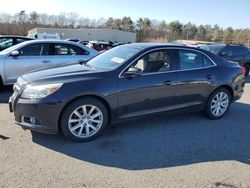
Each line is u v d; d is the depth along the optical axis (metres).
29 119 4.50
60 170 3.78
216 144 4.84
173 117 6.10
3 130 4.98
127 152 4.39
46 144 4.52
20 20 87.19
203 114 6.23
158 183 3.58
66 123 4.51
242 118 6.32
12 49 8.17
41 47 8.32
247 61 13.66
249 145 4.86
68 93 4.43
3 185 3.40
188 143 4.82
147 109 5.18
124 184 3.53
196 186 3.56
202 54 5.84
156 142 4.80
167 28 93.25
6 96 7.56
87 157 4.17
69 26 93.25
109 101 4.76
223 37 83.56
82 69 5.03
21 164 3.88
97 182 3.55
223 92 6.11
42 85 4.43
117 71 4.86
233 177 3.81
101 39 65.94
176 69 5.43
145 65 5.12
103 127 4.84
